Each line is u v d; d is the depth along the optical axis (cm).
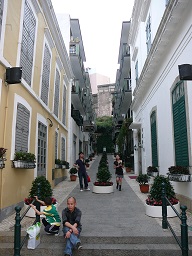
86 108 3216
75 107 2602
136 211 747
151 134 1225
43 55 1093
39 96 1022
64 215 498
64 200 935
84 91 2936
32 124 926
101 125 5528
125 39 2220
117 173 1181
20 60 795
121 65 2269
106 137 5503
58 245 503
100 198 970
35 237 490
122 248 486
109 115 6216
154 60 1012
